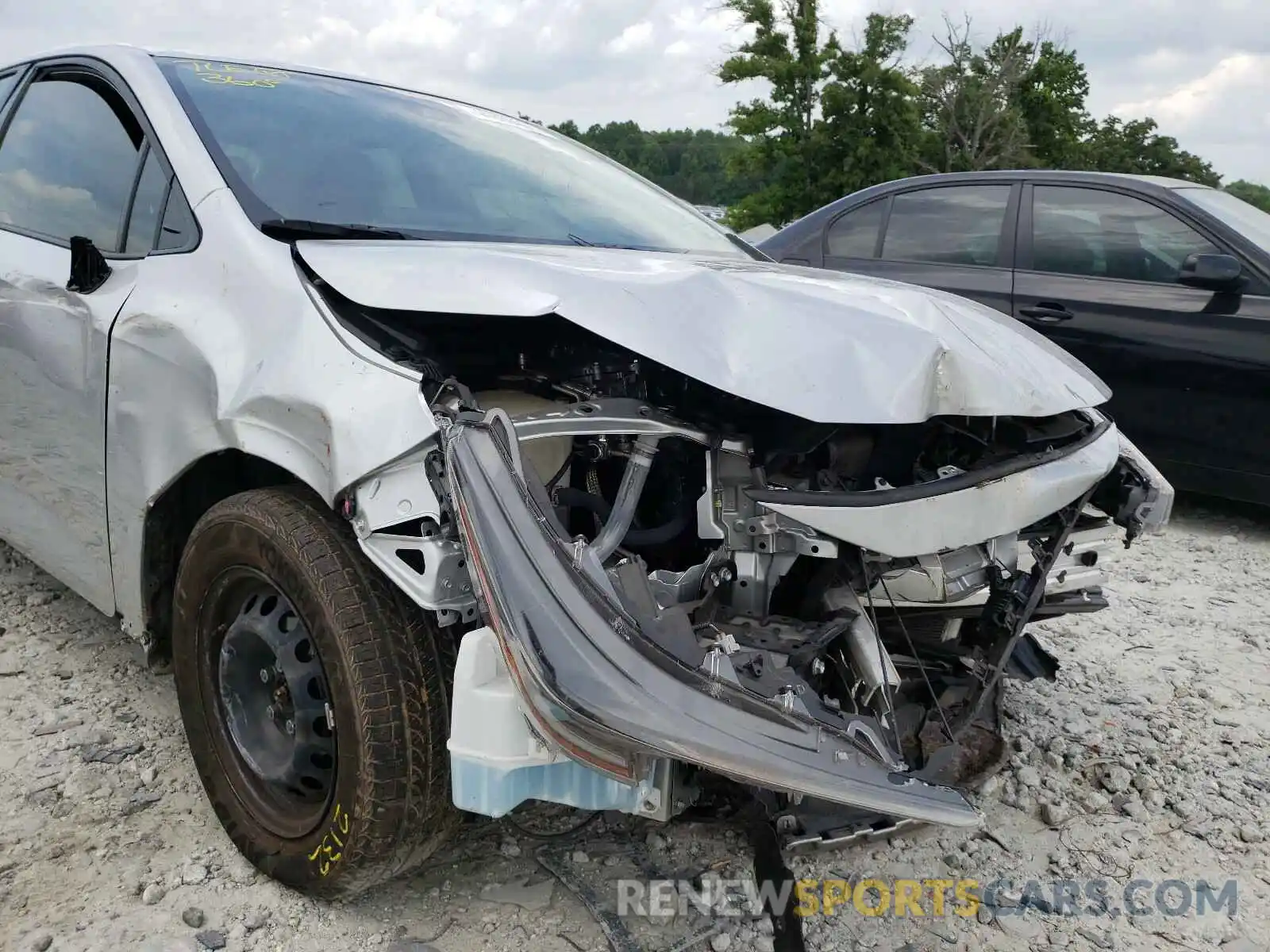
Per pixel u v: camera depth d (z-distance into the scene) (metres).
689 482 2.24
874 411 1.96
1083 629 4.07
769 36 30.91
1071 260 5.57
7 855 2.27
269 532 2.03
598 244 2.92
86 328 2.59
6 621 3.46
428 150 3.00
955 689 2.36
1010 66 35.34
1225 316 5.01
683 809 1.89
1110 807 2.80
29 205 3.21
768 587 2.07
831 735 1.79
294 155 2.67
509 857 2.37
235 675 2.25
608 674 1.65
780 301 2.20
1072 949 2.22
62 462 2.78
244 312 2.19
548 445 2.21
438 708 1.97
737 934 2.14
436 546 1.80
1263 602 4.41
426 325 2.16
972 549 2.25
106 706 2.94
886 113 30.14
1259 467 5.02
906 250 6.16
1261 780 2.96
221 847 2.34
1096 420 2.63
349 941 2.07
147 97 2.74
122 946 2.01
